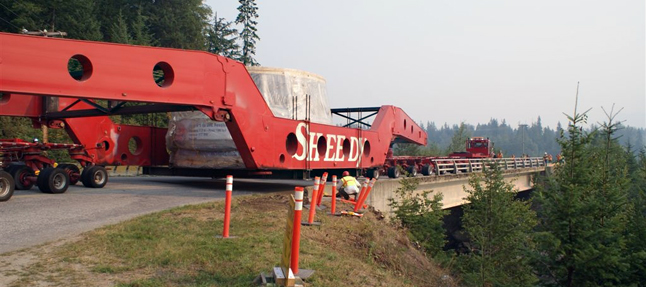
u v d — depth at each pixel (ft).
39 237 31.37
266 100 67.82
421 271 43.83
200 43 248.73
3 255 27.07
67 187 54.80
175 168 71.46
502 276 77.10
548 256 59.57
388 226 56.44
